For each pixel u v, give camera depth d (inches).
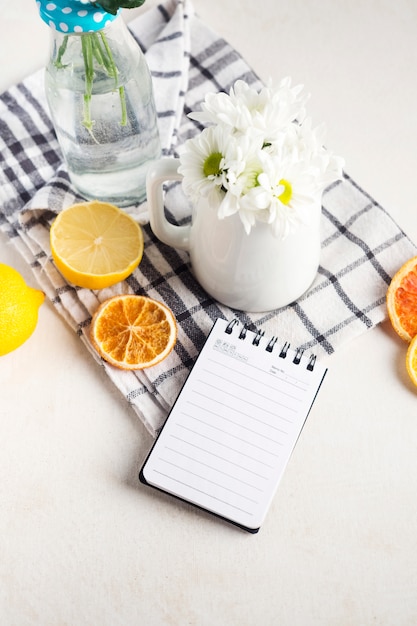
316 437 29.2
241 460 28.0
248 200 22.9
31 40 36.7
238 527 27.8
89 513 28.0
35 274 31.8
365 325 30.6
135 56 27.8
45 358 30.6
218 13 37.7
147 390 29.6
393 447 29.1
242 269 27.9
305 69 36.3
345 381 30.2
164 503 28.2
